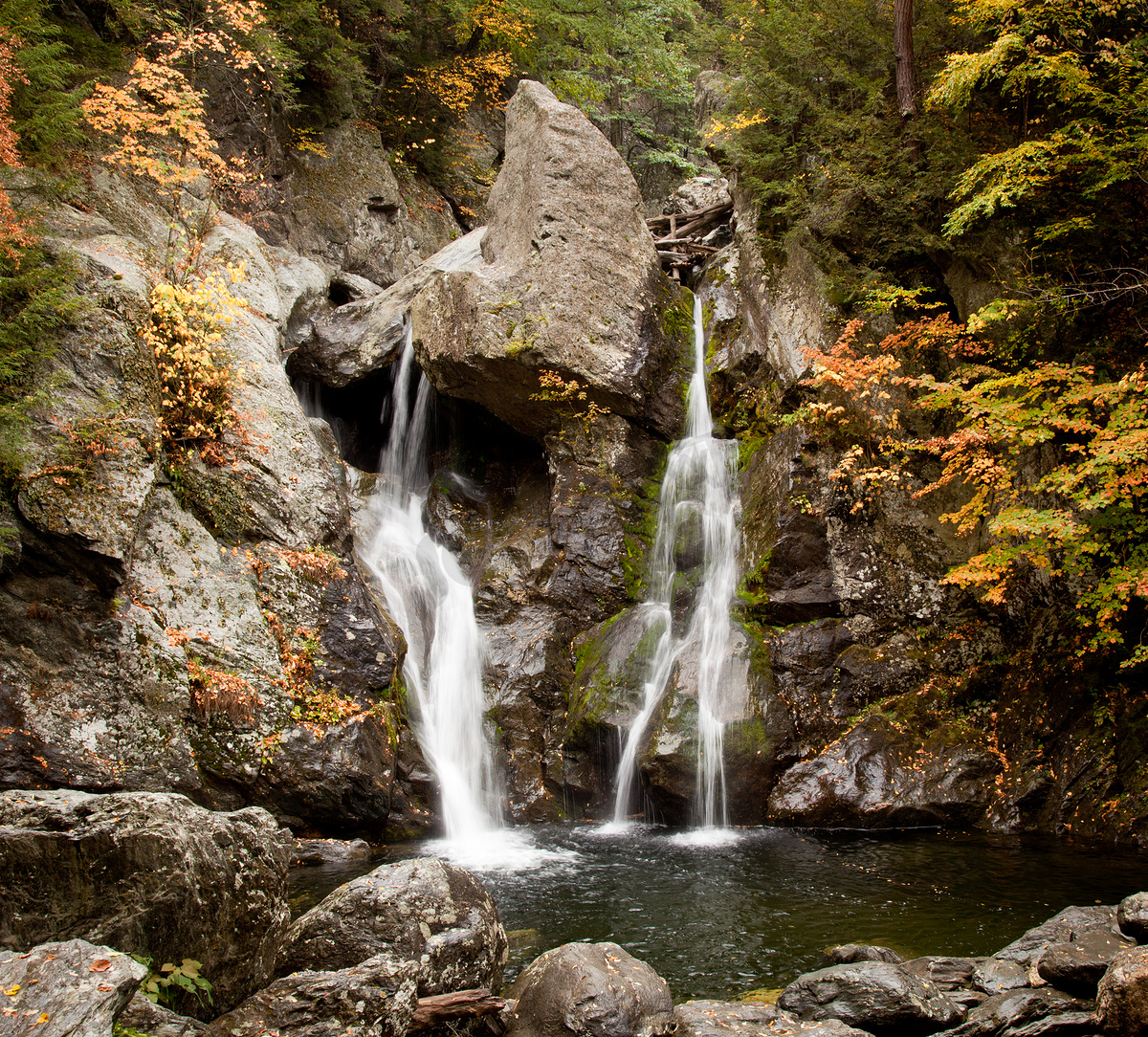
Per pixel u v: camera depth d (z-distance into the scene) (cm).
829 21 1273
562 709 1027
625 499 1150
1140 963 399
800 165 1287
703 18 2159
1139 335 964
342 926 437
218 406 948
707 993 500
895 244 1177
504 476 1307
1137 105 865
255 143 1484
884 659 994
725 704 938
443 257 1402
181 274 1051
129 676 742
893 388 1127
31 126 934
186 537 850
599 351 1153
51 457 759
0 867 322
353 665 905
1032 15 935
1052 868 730
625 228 1255
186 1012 340
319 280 1402
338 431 1427
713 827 904
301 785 802
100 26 1258
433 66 1770
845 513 1049
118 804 354
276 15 1401
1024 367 1046
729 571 1083
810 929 595
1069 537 774
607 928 602
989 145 1097
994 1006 438
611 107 2327
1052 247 1026
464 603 1127
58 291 805
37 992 266
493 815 955
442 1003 407
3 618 719
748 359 1221
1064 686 920
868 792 894
